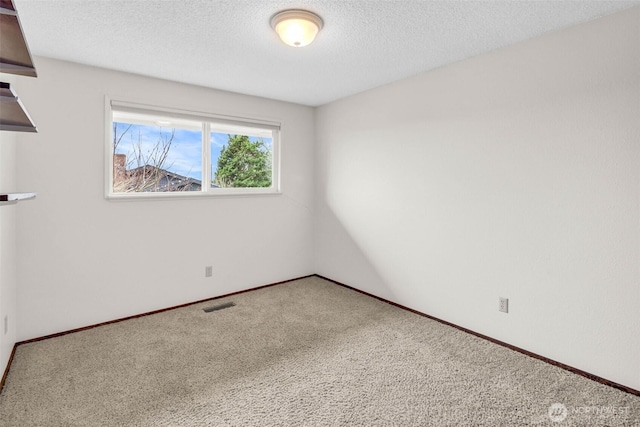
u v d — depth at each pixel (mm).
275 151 3957
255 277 3801
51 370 2129
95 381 2014
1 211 1997
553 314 2209
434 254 2920
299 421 1673
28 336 2520
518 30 2123
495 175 2469
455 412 1741
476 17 1956
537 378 2041
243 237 3682
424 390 1928
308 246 4254
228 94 3459
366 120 3490
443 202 2826
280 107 3867
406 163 3113
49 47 2355
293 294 3619
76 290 2721
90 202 2752
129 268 2969
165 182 3475
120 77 2838
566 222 2127
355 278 3754
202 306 3273
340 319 2957
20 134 2443
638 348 1880
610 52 1916
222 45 2332
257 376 2072
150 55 2502
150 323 2867
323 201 4121
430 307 2986
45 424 1653
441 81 2781
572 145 2082
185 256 3285
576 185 2076
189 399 1848
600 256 1999
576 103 2055
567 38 2076
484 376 2064
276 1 1791
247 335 2643
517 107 2324
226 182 3768
